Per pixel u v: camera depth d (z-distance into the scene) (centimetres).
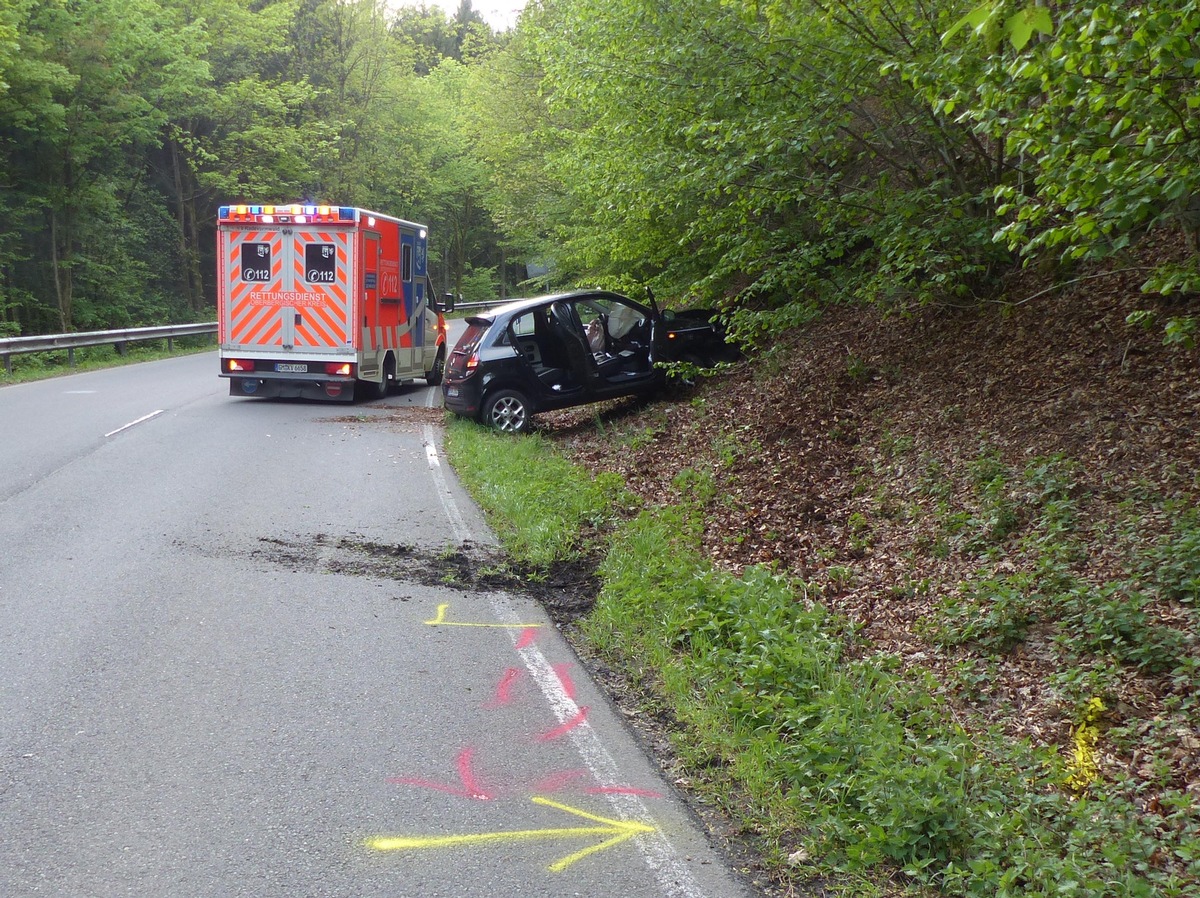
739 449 1070
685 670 543
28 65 2494
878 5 812
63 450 1137
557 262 2573
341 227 1586
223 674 528
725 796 416
